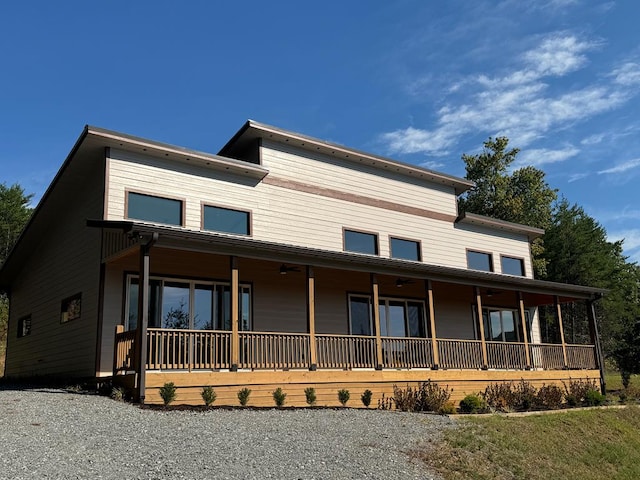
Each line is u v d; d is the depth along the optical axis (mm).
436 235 20250
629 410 16641
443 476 7805
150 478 6039
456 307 20375
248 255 12398
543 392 16250
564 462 10547
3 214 39719
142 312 10734
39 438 7336
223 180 15586
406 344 15242
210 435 8125
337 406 12750
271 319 15719
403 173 19844
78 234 15227
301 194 17078
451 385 15625
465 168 38688
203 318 14539
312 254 13211
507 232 22734
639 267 43562
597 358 20047
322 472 6977
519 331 22469
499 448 9930
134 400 10516
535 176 37594
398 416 11273
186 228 14562
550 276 39844
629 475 11023
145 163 14352
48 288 17094
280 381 12508
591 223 42094
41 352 16984
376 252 18406
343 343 14344
